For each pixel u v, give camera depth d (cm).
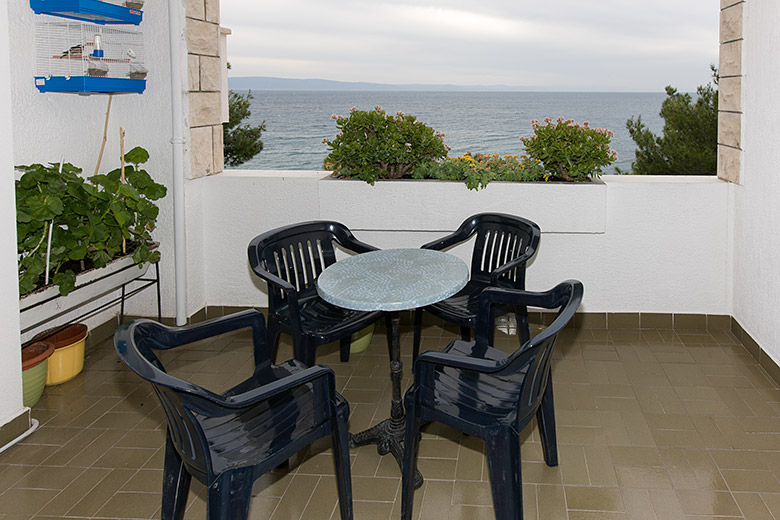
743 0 383
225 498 172
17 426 286
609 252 420
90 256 351
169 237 422
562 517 228
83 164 388
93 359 386
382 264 282
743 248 391
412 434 215
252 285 446
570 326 433
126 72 390
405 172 434
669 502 236
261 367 235
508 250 343
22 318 293
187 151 414
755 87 368
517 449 195
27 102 338
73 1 327
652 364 369
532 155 416
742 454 269
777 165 339
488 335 253
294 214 431
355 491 247
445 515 231
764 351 358
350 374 361
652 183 409
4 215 267
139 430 299
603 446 277
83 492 248
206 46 428
